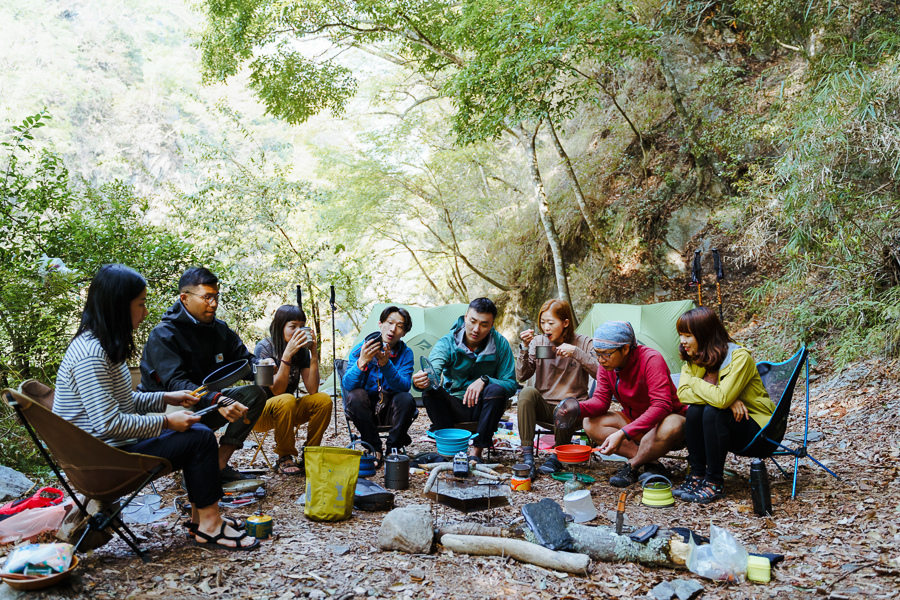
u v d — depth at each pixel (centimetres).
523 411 363
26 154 1920
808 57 759
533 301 1220
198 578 213
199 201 873
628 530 254
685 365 327
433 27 978
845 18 716
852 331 574
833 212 529
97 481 214
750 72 944
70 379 220
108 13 2952
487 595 207
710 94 923
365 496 294
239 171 932
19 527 238
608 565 233
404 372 379
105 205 603
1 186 479
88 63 2708
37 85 2456
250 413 324
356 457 283
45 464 376
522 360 401
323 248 933
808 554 237
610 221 1070
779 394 341
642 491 320
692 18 981
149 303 530
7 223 478
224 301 679
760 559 222
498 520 281
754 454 312
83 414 220
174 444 233
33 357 436
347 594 204
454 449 350
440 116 1244
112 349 220
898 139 453
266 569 223
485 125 793
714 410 305
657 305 646
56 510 247
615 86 1114
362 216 1227
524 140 1041
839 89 492
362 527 272
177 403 243
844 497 300
